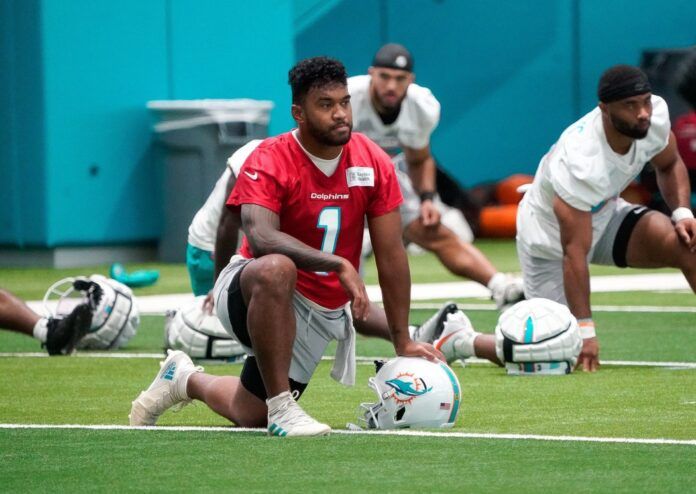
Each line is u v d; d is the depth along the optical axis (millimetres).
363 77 34875
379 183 19609
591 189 26422
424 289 46031
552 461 17047
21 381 26062
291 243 18625
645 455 17359
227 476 16375
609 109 26156
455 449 17953
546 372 26062
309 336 19859
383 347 31578
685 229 27875
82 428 20188
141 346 32125
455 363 28531
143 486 15898
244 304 18875
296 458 17406
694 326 34344
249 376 19641
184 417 21625
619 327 34312
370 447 18141
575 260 26703
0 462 17422
